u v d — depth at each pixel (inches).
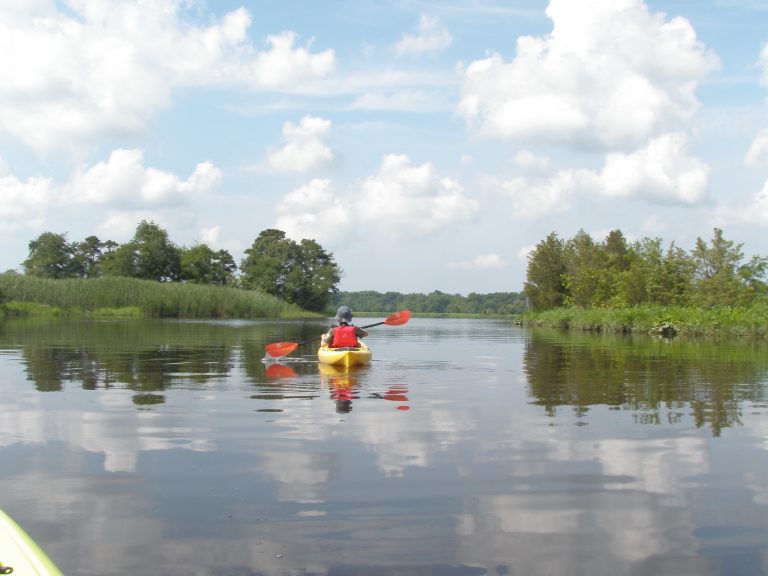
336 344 538.3
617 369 494.0
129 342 764.0
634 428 261.4
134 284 2014.0
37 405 314.7
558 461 209.6
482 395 353.4
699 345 809.5
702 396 349.1
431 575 128.4
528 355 639.8
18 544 118.3
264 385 390.6
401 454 217.9
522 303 4653.1
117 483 184.7
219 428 259.9
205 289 2090.3
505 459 211.6
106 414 290.0
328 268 3486.7
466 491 177.9
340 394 355.6
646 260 1460.4
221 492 176.9
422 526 152.8
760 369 493.4
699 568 132.1
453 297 5236.2
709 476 193.5
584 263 1791.3
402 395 353.1
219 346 708.0
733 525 154.6
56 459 211.3
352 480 187.8
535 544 143.0
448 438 242.2
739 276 1223.5
